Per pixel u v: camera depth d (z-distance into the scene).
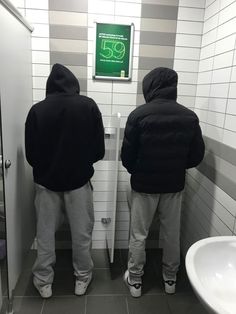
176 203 1.81
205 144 1.99
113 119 2.05
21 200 1.84
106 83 2.13
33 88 2.08
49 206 1.74
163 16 2.06
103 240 2.43
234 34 1.60
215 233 1.78
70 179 1.68
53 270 1.97
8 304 1.67
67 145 1.62
